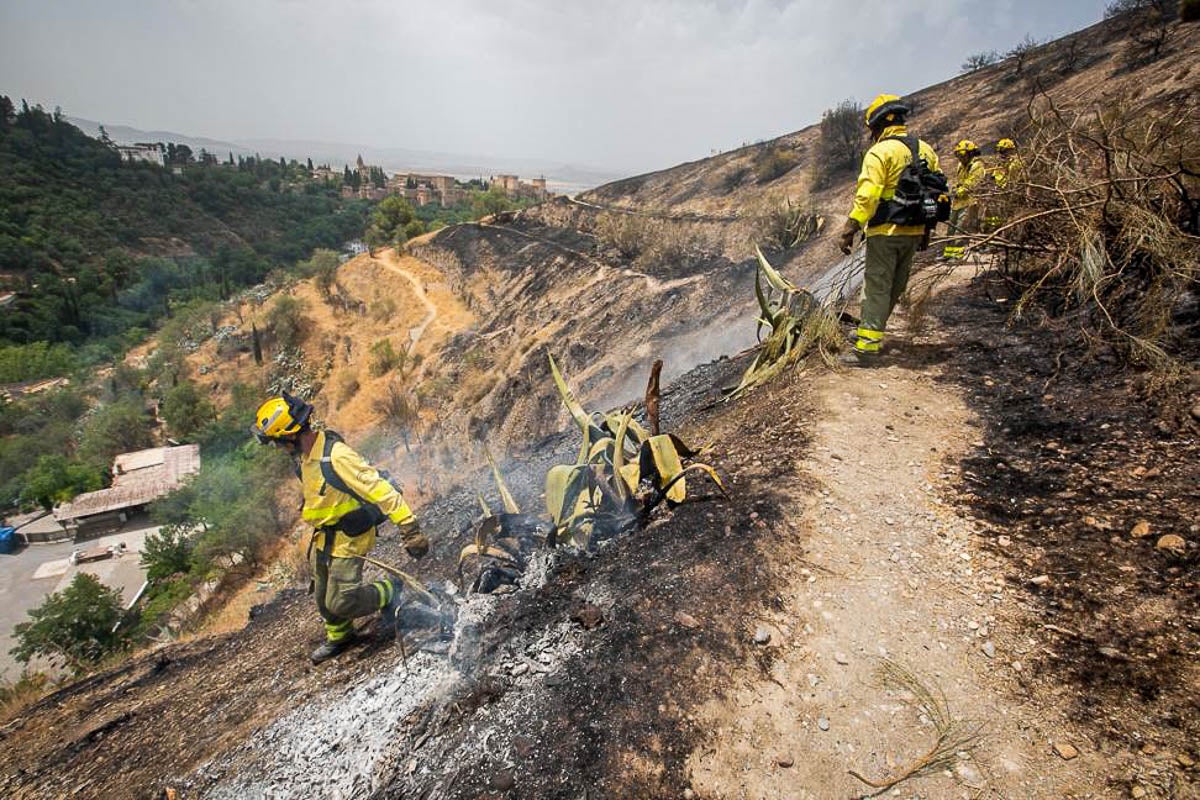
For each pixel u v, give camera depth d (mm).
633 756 1927
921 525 2953
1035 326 4914
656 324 20047
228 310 72125
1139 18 19234
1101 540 2619
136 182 178625
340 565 2973
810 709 2039
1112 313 4258
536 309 30578
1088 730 1854
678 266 24219
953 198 6652
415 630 3053
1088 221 4254
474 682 2385
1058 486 3066
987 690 2055
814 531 2906
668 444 3357
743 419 4691
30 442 54969
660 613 2498
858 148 23484
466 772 1984
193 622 19109
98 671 6129
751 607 2479
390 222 76875
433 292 45031
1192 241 3852
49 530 39688
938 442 3699
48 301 107000
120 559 37188
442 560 5309
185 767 2643
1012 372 4367
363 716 2434
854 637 2307
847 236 4465
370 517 2990
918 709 2010
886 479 3336
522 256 38531
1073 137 4879
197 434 47625
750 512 3080
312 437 2914
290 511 25609
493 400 23391
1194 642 2051
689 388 7602
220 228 172750
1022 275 5504
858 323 5121
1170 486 2842
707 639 2338
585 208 39844
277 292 66188
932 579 2596
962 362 4680
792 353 5320
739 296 18094
